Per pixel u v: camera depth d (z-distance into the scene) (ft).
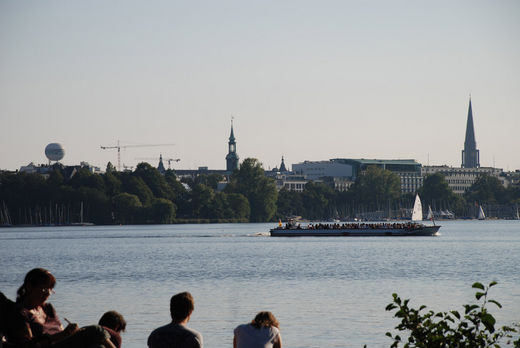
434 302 312.91
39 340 99.09
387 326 251.39
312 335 236.43
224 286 394.93
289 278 437.58
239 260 604.49
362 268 505.66
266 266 534.37
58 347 100.89
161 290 379.76
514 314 271.49
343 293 351.87
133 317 279.90
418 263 550.36
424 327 106.63
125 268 540.52
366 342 224.94
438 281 409.08
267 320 118.32
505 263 543.80
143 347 220.02
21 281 464.24
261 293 357.00
